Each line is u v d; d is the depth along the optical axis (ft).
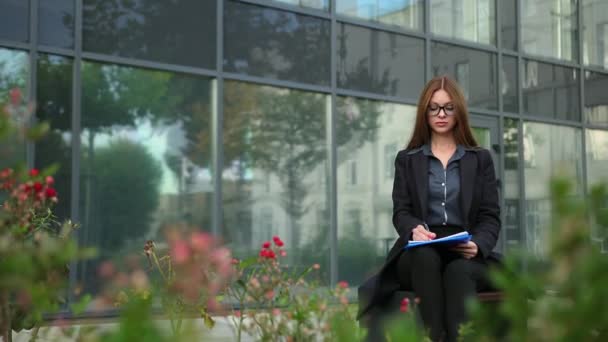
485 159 10.71
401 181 10.82
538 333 1.80
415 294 9.15
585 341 1.72
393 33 25.38
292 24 22.93
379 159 24.64
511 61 29.07
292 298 5.25
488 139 28.07
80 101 18.85
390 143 24.99
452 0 27.32
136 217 19.51
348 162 23.89
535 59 29.84
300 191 22.72
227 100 21.44
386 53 25.13
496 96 28.43
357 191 23.99
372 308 9.81
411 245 9.20
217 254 3.25
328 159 23.44
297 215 22.56
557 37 30.81
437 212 10.49
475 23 28.02
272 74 22.36
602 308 1.67
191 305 4.27
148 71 20.12
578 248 1.73
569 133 30.94
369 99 24.59
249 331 5.78
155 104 20.15
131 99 19.76
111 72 19.51
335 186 23.45
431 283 9.02
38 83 18.31
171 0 20.49
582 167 31.14
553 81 30.48
